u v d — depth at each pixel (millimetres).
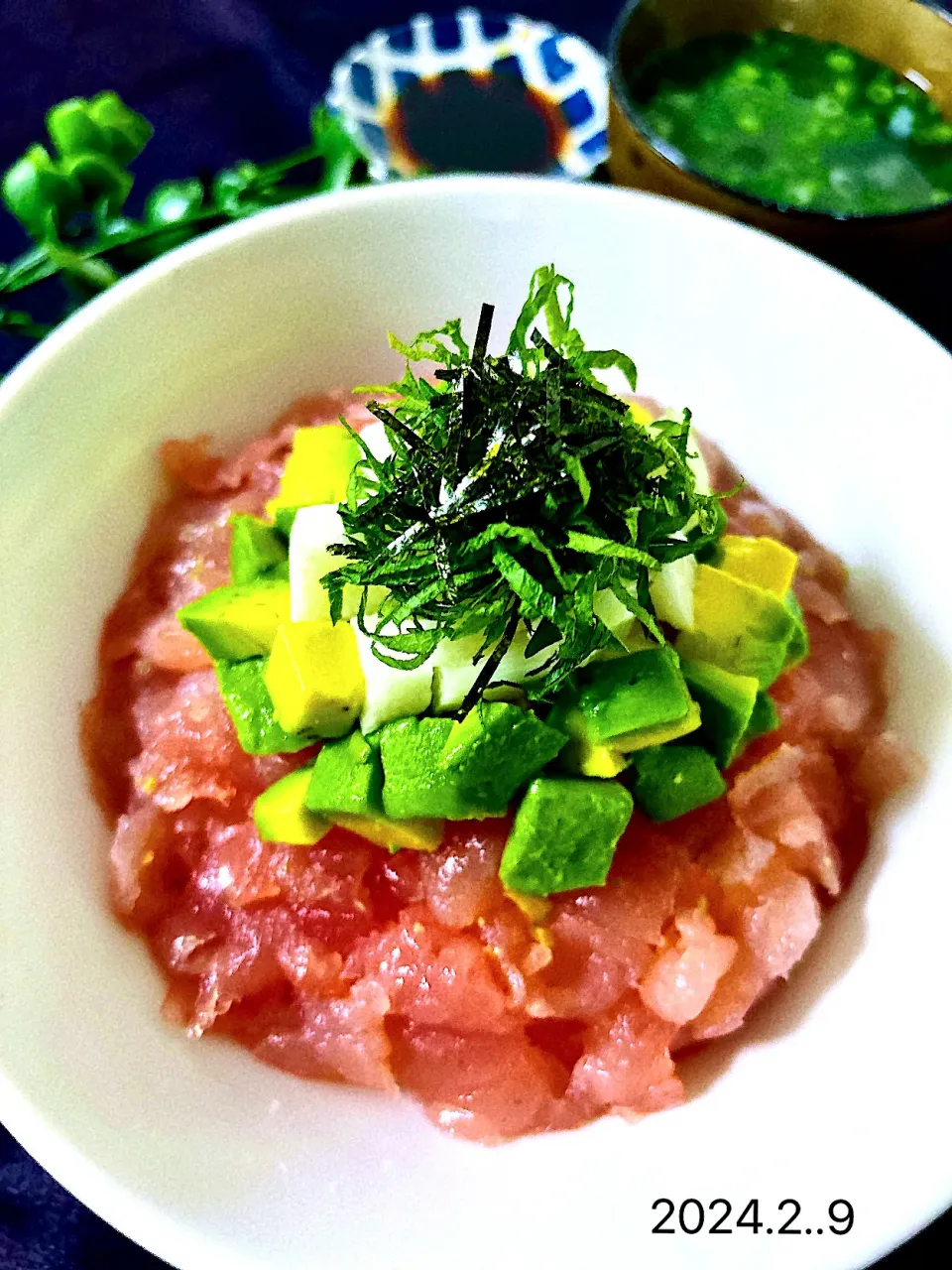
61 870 200
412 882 200
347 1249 165
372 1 376
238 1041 198
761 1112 185
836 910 206
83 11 360
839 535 238
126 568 232
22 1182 200
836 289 226
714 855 203
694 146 334
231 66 354
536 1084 193
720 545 219
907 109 333
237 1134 184
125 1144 171
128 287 222
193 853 207
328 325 249
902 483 225
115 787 217
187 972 201
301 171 326
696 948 192
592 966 195
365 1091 196
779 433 245
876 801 214
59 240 284
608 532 188
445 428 190
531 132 337
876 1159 167
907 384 221
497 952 194
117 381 223
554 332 203
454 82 344
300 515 204
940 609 217
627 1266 158
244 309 237
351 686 196
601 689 191
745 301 236
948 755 206
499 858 196
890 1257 190
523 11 379
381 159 320
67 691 217
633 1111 191
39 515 213
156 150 334
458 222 239
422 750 191
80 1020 184
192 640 219
